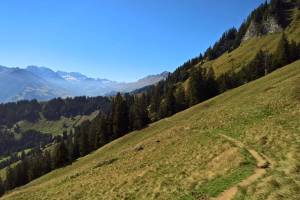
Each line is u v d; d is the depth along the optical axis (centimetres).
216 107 8119
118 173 4912
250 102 6488
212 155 3762
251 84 9938
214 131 5325
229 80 14125
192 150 4516
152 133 9194
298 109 4759
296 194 2116
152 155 5334
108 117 13625
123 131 13100
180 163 4012
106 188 4209
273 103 5578
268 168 2773
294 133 3569
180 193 2973
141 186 3641
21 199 5884
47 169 14912
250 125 4847
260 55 14412
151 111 17200
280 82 7575
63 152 13562
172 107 14250
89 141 14038
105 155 9519
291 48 13225
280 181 2352
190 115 9650
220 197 2564
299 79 6612
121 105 13238
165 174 3756
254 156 3225
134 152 6550
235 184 2681
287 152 3025
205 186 2914
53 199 4778
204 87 13838
